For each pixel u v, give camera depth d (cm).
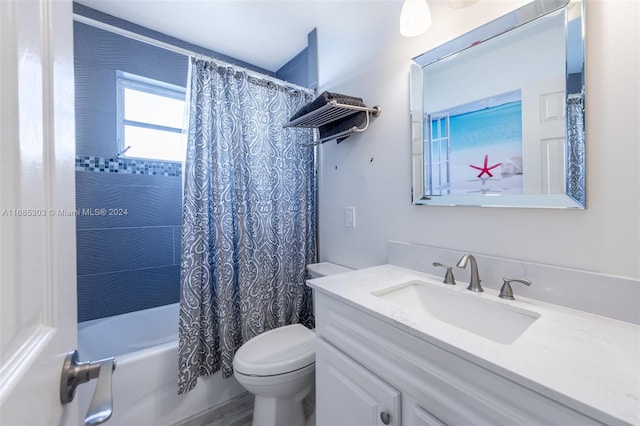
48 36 40
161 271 202
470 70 106
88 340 162
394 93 137
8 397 26
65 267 45
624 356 58
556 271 85
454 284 106
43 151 37
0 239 27
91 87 175
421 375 71
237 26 186
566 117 83
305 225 191
